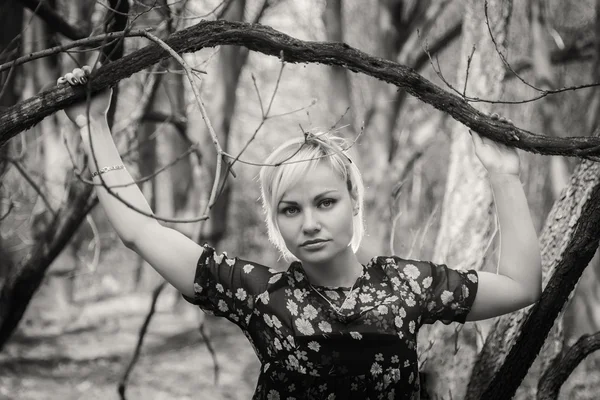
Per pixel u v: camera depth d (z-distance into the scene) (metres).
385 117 13.29
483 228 4.14
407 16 13.69
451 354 3.63
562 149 2.42
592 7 11.62
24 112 2.52
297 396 2.31
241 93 19.45
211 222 14.23
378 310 2.29
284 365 2.30
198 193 16.33
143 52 2.52
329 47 2.53
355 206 2.38
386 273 2.35
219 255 2.42
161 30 4.68
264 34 2.54
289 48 2.54
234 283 2.36
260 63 17.38
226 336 15.12
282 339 2.30
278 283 2.34
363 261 2.95
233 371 11.78
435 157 14.30
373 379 2.28
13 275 4.93
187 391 10.38
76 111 2.55
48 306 17.50
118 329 15.93
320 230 2.25
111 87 2.58
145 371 11.57
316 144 2.28
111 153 2.51
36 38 9.08
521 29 8.53
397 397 2.32
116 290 22.67
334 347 2.27
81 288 21.92
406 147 12.73
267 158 2.35
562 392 6.81
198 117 10.98
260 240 23.38
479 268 3.97
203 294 2.37
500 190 2.45
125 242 2.42
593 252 2.59
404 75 2.51
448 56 12.95
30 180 5.02
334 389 2.29
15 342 13.27
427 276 2.35
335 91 13.77
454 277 2.36
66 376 10.86
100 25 3.91
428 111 13.08
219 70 13.42
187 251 2.39
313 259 2.26
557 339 3.63
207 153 12.44
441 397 3.59
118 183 2.46
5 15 8.71
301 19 14.16
